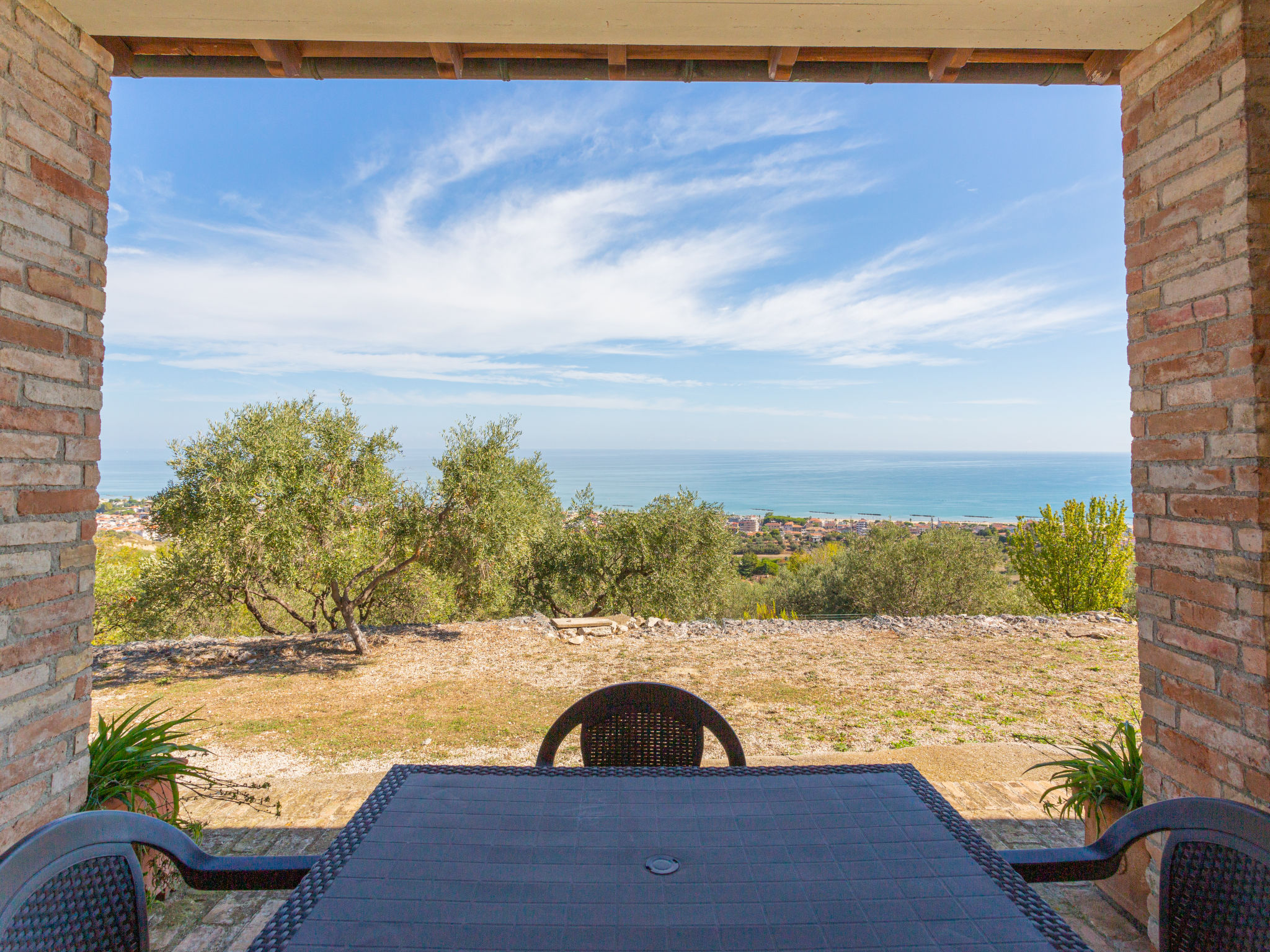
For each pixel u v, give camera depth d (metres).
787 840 1.11
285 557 7.42
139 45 1.99
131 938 1.01
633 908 0.91
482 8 1.66
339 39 1.81
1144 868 2.09
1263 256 1.53
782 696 5.95
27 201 1.64
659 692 1.91
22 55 1.62
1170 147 1.78
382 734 5.19
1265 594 1.52
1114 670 6.61
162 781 2.34
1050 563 11.92
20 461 1.62
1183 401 1.76
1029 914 0.90
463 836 1.12
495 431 8.73
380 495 8.27
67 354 1.78
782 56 1.96
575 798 1.28
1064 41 1.81
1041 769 3.93
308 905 0.91
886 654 7.46
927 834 1.13
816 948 0.82
